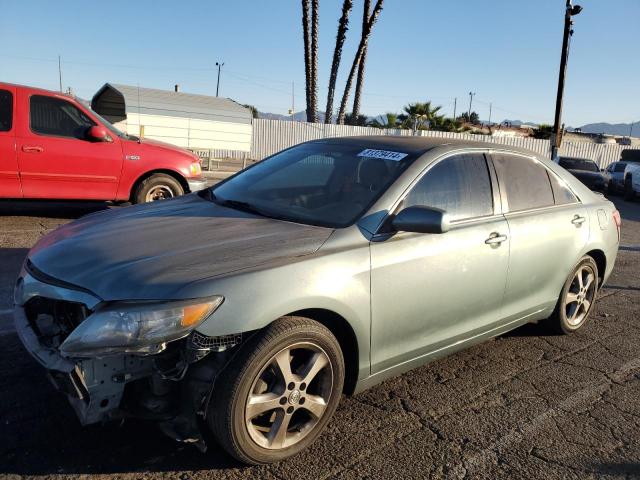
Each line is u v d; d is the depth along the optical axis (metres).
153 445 2.90
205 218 3.40
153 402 2.62
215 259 2.75
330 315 2.97
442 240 3.46
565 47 22.20
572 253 4.55
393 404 3.54
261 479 2.71
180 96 20.64
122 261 2.75
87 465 2.71
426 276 3.33
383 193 3.36
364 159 3.76
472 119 78.81
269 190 3.81
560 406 3.66
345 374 3.20
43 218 8.18
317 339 2.83
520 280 4.08
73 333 2.47
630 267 7.98
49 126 7.55
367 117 40.75
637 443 3.28
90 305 2.54
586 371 4.23
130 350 2.41
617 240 5.18
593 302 5.09
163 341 2.44
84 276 2.68
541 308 4.45
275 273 2.71
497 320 4.00
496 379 4.00
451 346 3.71
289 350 2.75
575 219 4.61
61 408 3.16
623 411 3.65
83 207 9.21
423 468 2.90
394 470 2.87
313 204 3.48
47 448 2.81
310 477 2.76
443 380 3.93
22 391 3.31
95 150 7.75
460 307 3.62
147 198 8.27
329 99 26.30
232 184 4.12
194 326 2.48
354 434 3.17
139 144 8.12
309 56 24.28
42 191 7.54
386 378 3.35
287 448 2.84
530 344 4.71
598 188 21.81
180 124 19.44
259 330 2.66
